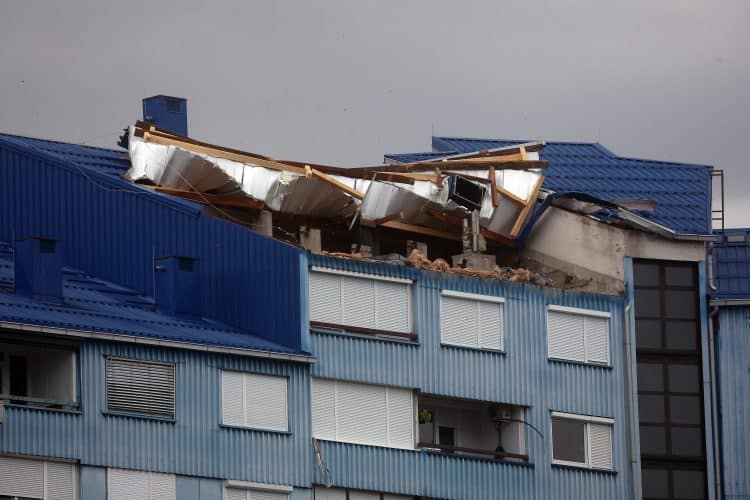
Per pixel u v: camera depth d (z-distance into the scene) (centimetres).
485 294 13038
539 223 14225
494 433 13088
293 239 13588
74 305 12106
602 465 13312
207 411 11812
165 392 11681
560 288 13425
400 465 12500
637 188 14612
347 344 12469
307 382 12225
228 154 13400
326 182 13475
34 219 13350
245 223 13475
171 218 12862
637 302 13925
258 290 12512
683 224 14150
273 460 12012
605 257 13975
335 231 13762
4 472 11112
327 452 12238
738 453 13925
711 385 13900
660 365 13875
